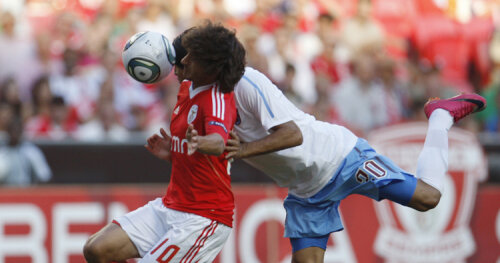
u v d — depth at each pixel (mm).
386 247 24453
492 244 25297
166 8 32125
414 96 32250
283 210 23734
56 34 30250
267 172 15102
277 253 23516
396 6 35656
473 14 36281
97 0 32125
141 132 28281
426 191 15000
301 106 29859
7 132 23266
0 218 21844
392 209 24656
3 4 30766
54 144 22750
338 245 24062
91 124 28000
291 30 32656
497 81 34375
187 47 12805
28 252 21969
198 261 13641
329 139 14906
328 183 15102
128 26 31047
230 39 12719
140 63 13016
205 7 32688
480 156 25500
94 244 13508
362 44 33281
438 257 24891
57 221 22297
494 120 33000
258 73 13781
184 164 13234
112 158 23016
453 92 33312
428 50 35469
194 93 13000
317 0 34125
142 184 23156
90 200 22625
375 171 14969
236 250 23172
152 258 13273
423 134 25078
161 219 13719
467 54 35750
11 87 27547
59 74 29172
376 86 31203
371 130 27047
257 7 33156
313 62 31984
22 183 22516
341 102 30562
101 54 29875
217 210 13445
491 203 25438
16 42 29766
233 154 12852
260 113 13508
